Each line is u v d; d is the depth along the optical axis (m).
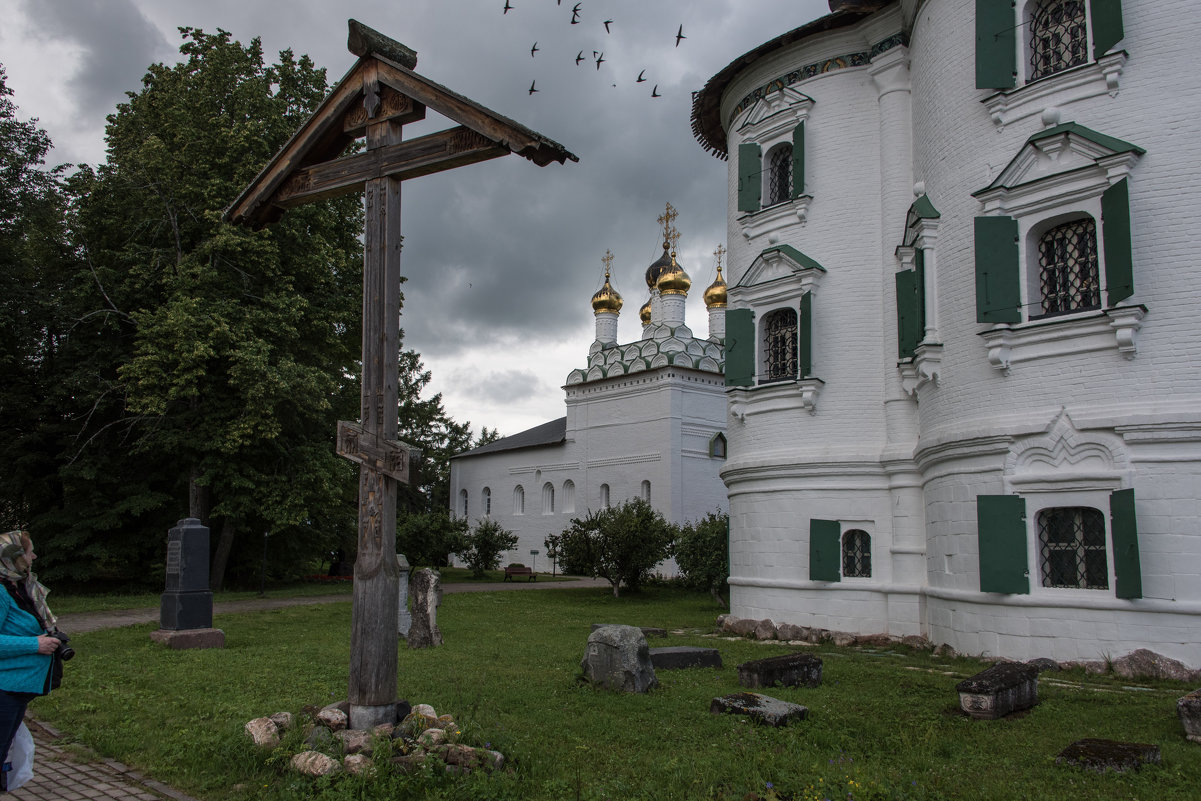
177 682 10.98
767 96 21.02
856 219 19.38
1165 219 13.30
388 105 7.99
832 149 19.81
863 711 9.98
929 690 11.55
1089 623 13.39
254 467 27.86
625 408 47.34
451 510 58.38
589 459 48.81
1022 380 14.51
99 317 27.19
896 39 19.00
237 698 9.91
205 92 26.84
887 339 18.70
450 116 7.50
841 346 19.16
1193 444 12.79
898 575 17.77
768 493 19.80
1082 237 14.34
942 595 15.86
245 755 7.02
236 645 15.48
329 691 10.40
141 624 18.00
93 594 26.56
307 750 6.84
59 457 27.27
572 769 7.15
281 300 26.28
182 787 6.63
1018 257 14.69
